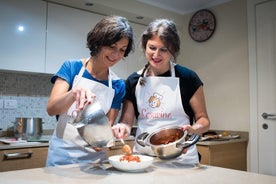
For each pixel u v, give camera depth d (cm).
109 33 118
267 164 254
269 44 256
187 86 137
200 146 244
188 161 131
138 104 144
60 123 131
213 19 302
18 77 258
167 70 143
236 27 283
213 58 303
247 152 270
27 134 229
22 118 233
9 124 252
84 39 266
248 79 271
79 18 264
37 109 268
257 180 92
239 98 278
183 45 334
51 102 115
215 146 242
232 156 257
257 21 265
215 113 298
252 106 265
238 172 104
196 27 319
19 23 228
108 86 137
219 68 296
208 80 307
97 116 102
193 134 112
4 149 195
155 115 140
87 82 130
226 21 292
